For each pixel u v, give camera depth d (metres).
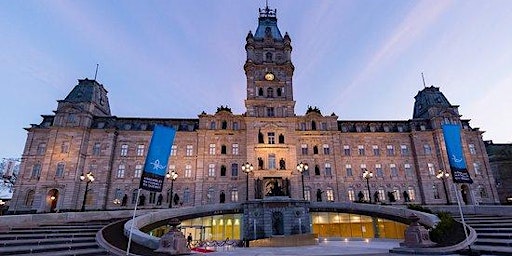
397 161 60.72
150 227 32.06
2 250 15.46
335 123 61.72
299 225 41.25
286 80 60.97
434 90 68.25
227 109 60.91
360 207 41.62
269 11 75.56
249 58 62.22
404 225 36.00
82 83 62.53
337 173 57.81
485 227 24.11
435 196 57.50
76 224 27.61
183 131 59.22
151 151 21.41
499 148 73.88
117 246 19.81
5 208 60.44
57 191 53.41
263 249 26.67
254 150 53.88
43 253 16.05
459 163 21.70
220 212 40.97
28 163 54.75
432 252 18.73
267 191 53.09
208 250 24.67
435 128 61.00
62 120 56.41
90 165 55.12
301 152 59.25
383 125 64.06
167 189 55.38
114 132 57.66
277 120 56.34
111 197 54.22
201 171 55.97
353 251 22.47
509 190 68.31
